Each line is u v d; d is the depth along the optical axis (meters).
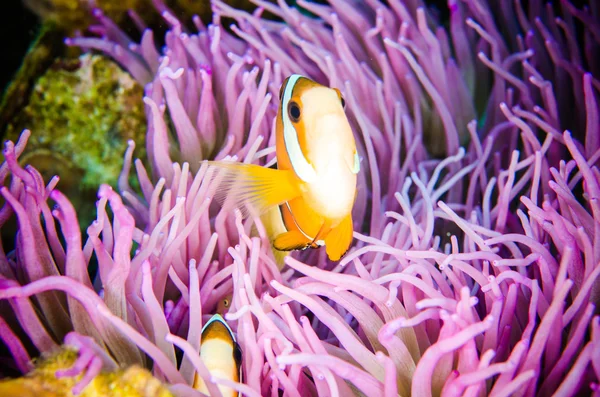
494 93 0.27
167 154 0.24
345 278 0.19
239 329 0.19
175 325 0.20
